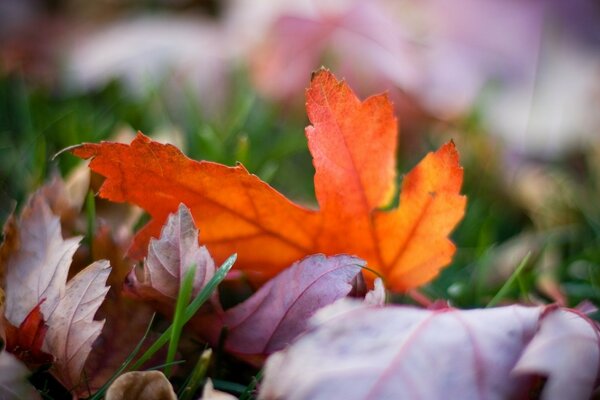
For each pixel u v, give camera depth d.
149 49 0.43
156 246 0.23
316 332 0.21
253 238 0.24
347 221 0.24
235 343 0.24
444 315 0.22
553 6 0.44
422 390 0.20
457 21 0.43
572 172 0.41
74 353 0.22
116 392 0.21
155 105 0.38
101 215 0.28
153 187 0.23
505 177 0.39
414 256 0.25
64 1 0.55
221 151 0.32
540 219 0.37
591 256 0.32
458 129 0.41
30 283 0.23
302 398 0.20
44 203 0.24
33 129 0.36
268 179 0.32
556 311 0.22
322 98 0.23
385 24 0.40
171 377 0.24
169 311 0.24
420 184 0.24
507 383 0.21
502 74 0.42
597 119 0.42
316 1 0.42
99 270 0.22
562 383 0.20
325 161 0.24
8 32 0.50
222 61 0.42
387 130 0.24
